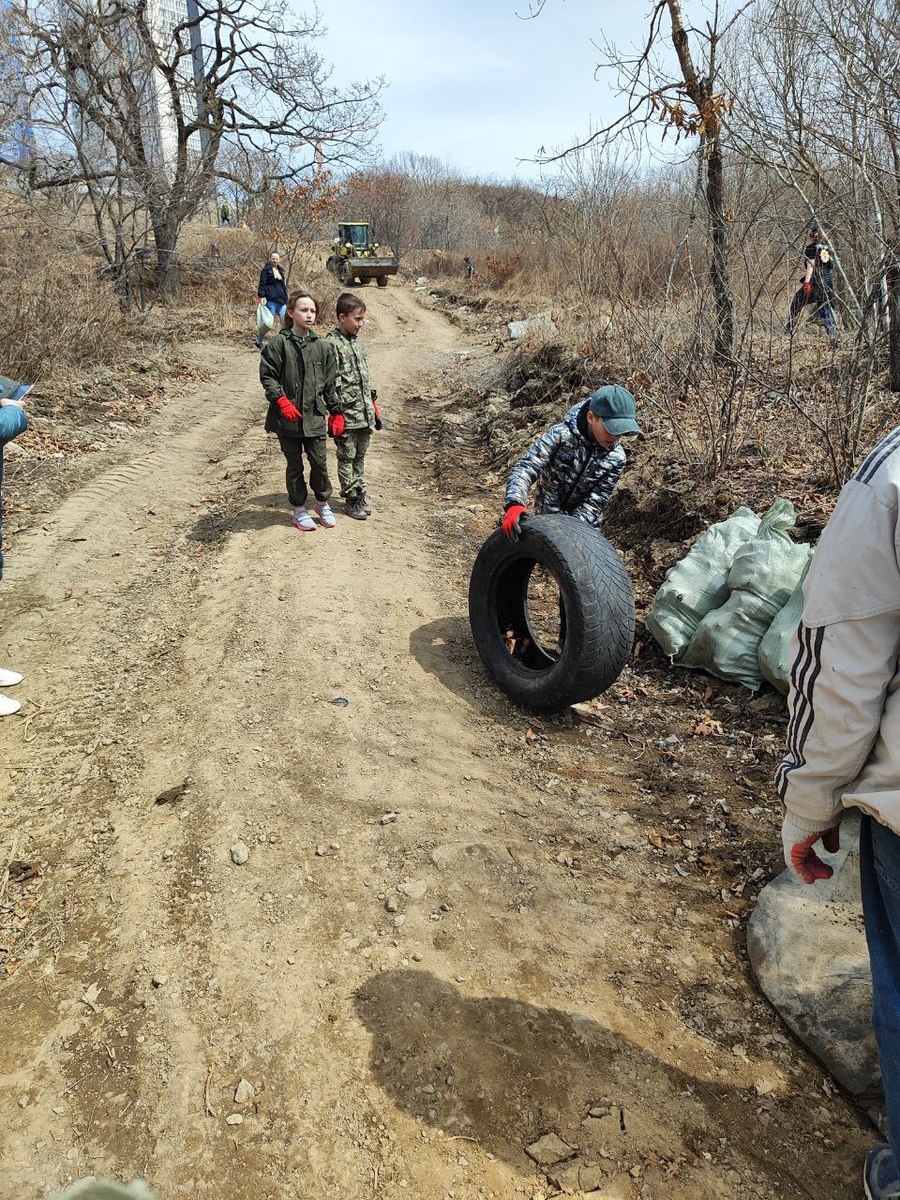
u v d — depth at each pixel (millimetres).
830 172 5699
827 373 6137
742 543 4664
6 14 13523
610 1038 2459
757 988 2629
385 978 2648
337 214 27812
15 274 10531
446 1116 2244
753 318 6984
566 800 3533
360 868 3096
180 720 4035
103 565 5871
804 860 1779
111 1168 2146
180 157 18859
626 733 4078
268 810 3381
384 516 6867
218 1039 2471
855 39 5418
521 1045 2430
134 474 7699
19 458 7695
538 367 10133
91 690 4391
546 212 12141
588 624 3768
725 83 6293
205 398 11008
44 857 3234
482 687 4402
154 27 19453
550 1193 2064
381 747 3795
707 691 4305
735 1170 2121
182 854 3184
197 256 20984
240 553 5898
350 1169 2125
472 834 3279
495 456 8648
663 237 8164
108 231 17656
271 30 19797
